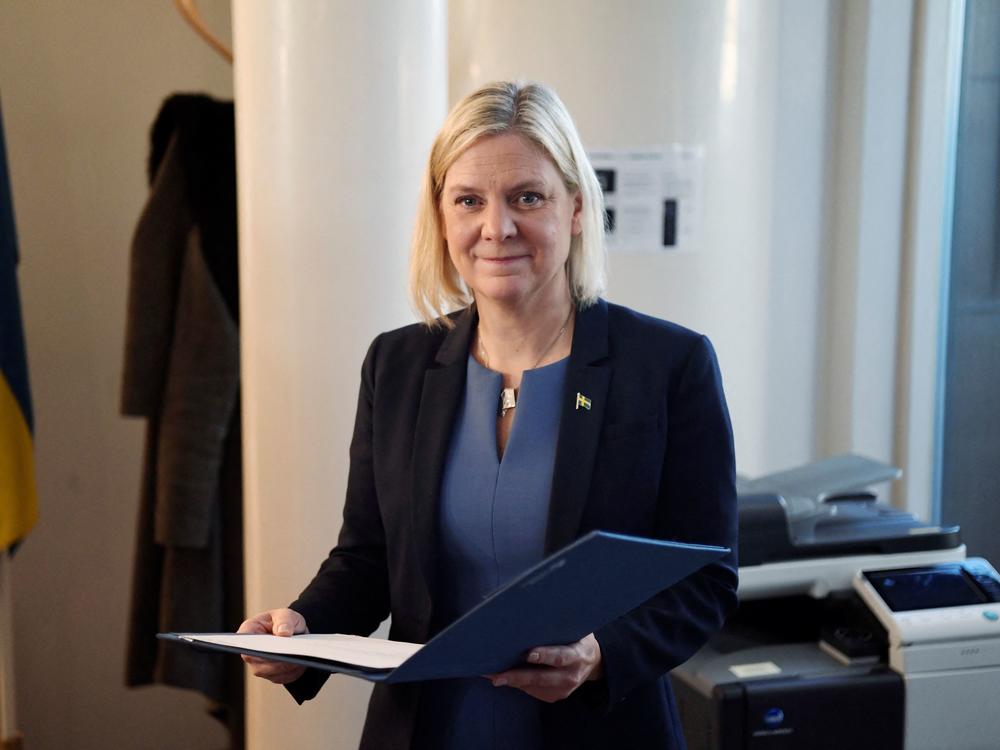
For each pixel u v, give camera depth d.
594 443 1.16
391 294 1.84
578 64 2.29
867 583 1.64
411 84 1.82
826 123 2.56
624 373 1.19
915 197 2.49
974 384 2.42
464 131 1.14
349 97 1.79
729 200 2.37
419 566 1.20
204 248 2.23
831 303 2.62
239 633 1.14
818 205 2.58
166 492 2.20
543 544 1.16
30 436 2.19
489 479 1.19
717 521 1.18
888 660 1.59
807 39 2.52
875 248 2.52
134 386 2.26
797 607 1.83
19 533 2.16
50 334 2.71
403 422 1.26
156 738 2.87
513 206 1.13
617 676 1.08
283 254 1.82
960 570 1.68
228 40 2.74
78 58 2.66
